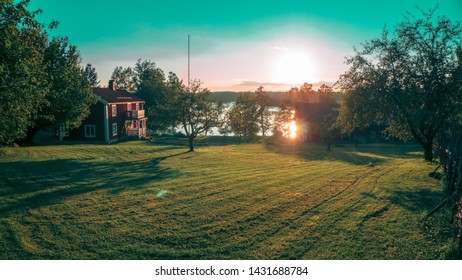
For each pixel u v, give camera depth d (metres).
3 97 17.19
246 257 8.98
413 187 16.97
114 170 21.50
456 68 22.44
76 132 45.78
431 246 9.48
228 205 13.63
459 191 10.67
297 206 13.53
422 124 23.78
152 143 47.66
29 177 17.69
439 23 23.23
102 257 8.84
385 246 9.52
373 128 61.94
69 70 33.56
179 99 37.12
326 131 58.91
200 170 22.56
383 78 24.47
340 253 9.16
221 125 38.53
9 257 8.66
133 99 56.50
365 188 16.92
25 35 20.02
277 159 31.62
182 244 9.74
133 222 11.41
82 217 11.76
